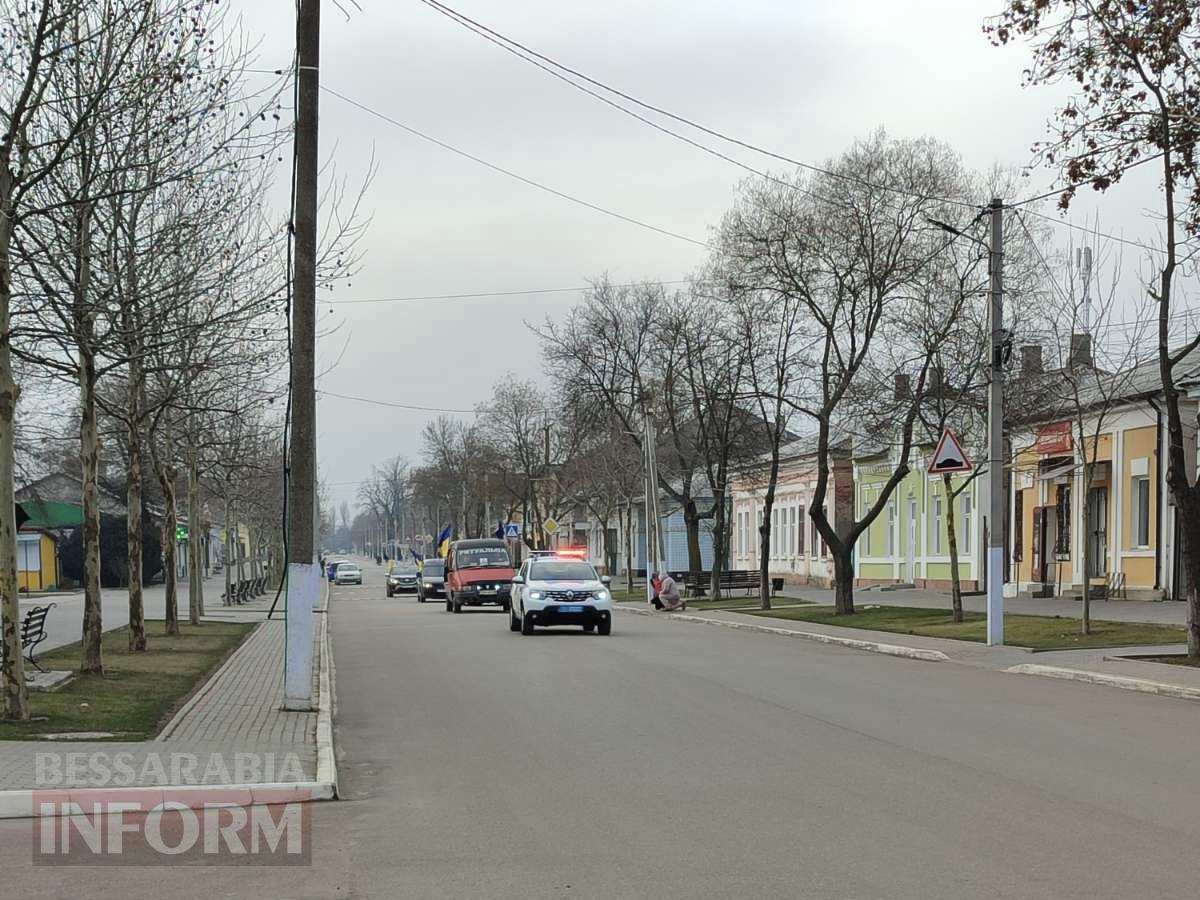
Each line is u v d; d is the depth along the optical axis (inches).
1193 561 768.9
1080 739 488.4
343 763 457.7
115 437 1238.3
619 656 914.1
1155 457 1296.8
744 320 1585.9
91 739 480.4
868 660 890.1
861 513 2183.8
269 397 992.9
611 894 267.7
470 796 387.5
